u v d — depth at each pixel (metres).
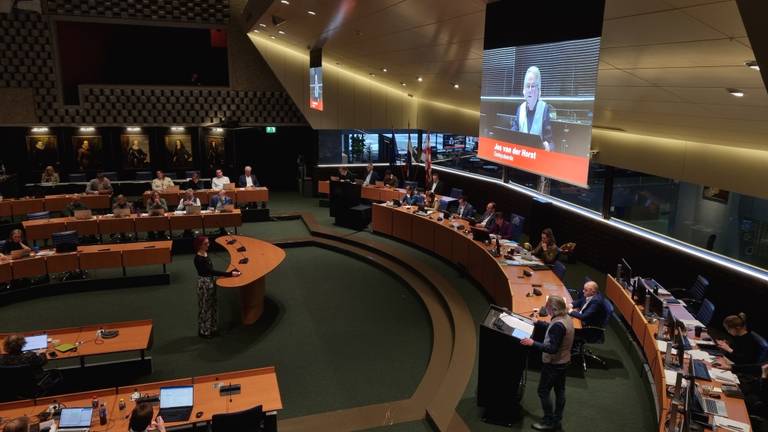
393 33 9.58
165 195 15.34
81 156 17.75
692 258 9.09
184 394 5.42
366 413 6.55
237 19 18.06
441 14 7.43
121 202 13.12
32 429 4.98
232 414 4.88
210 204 14.18
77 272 11.12
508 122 7.00
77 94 18.39
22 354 6.12
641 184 19.02
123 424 5.11
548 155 6.05
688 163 8.97
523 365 6.01
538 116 6.19
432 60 10.86
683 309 7.63
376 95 19.28
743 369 5.97
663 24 4.72
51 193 16.22
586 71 5.26
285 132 20.02
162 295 10.64
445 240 12.10
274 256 10.09
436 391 7.06
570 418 6.22
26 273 10.02
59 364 7.92
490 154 7.59
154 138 18.44
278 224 15.92
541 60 6.05
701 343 6.55
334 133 19.89
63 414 5.08
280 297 10.69
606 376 7.21
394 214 13.88
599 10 5.01
